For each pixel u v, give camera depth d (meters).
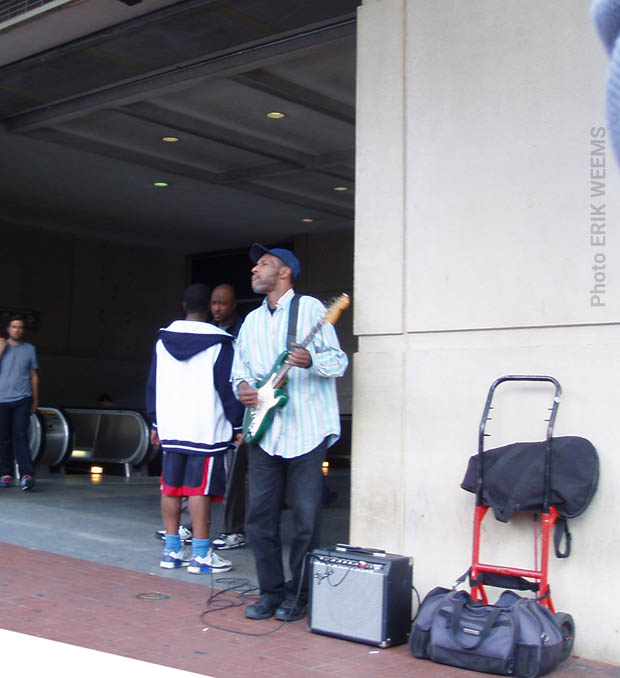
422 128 4.60
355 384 4.69
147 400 5.43
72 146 11.58
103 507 7.96
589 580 3.89
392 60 4.74
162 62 8.27
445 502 4.35
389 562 4.01
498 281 4.29
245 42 7.67
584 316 4.02
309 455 4.30
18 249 17.81
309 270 17.92
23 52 8.07
